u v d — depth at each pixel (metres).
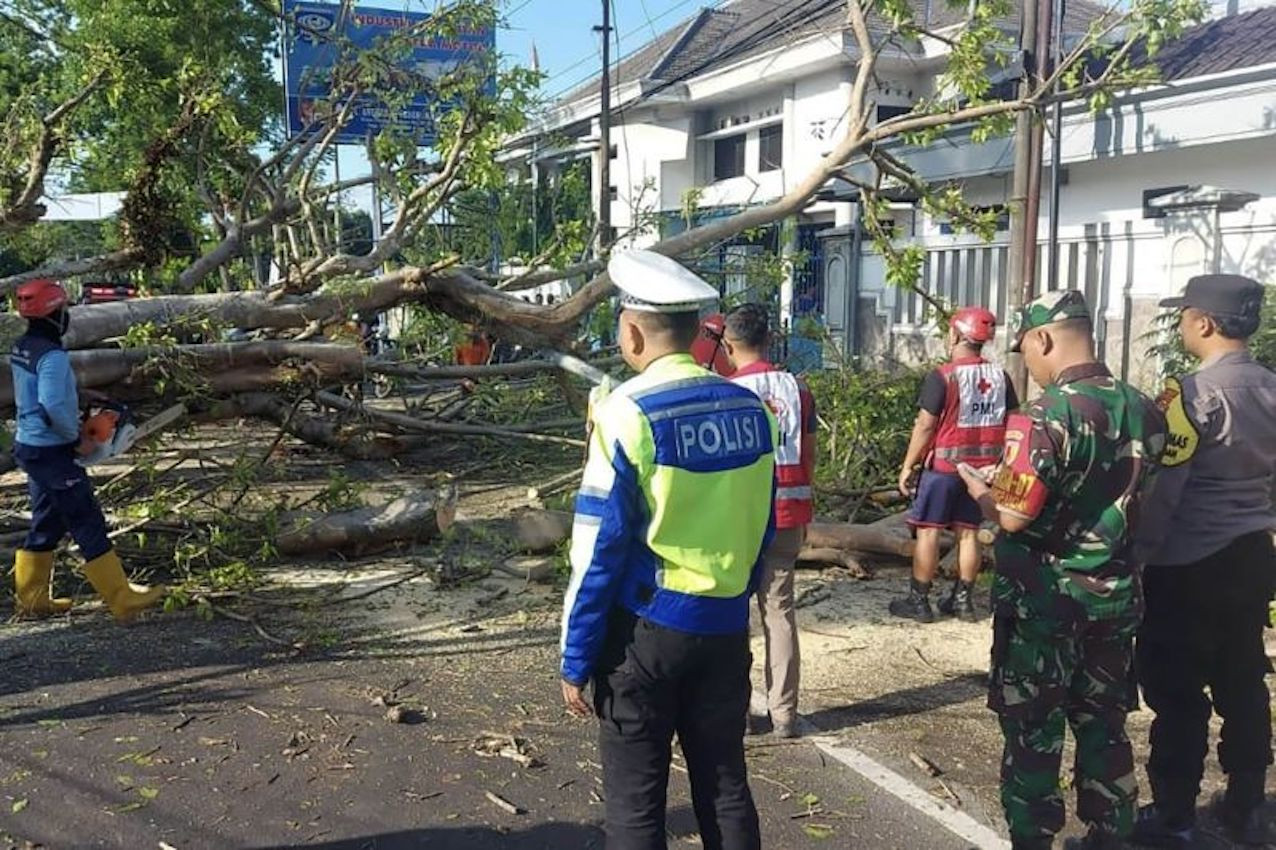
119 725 4.59
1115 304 11.12
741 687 3.05
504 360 10.97
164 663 5.32
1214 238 9.91
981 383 5.80
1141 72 7.32
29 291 5.53
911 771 4.26
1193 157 12.75
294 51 13.66
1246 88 11.21
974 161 14.48
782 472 4.41
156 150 8.03
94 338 6.98
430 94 8.29
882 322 14.05
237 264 10.19
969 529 5.96
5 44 13.23
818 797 4.04
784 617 4.51
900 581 6.86
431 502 7.24
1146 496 3.30
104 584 5.74
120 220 8.02
